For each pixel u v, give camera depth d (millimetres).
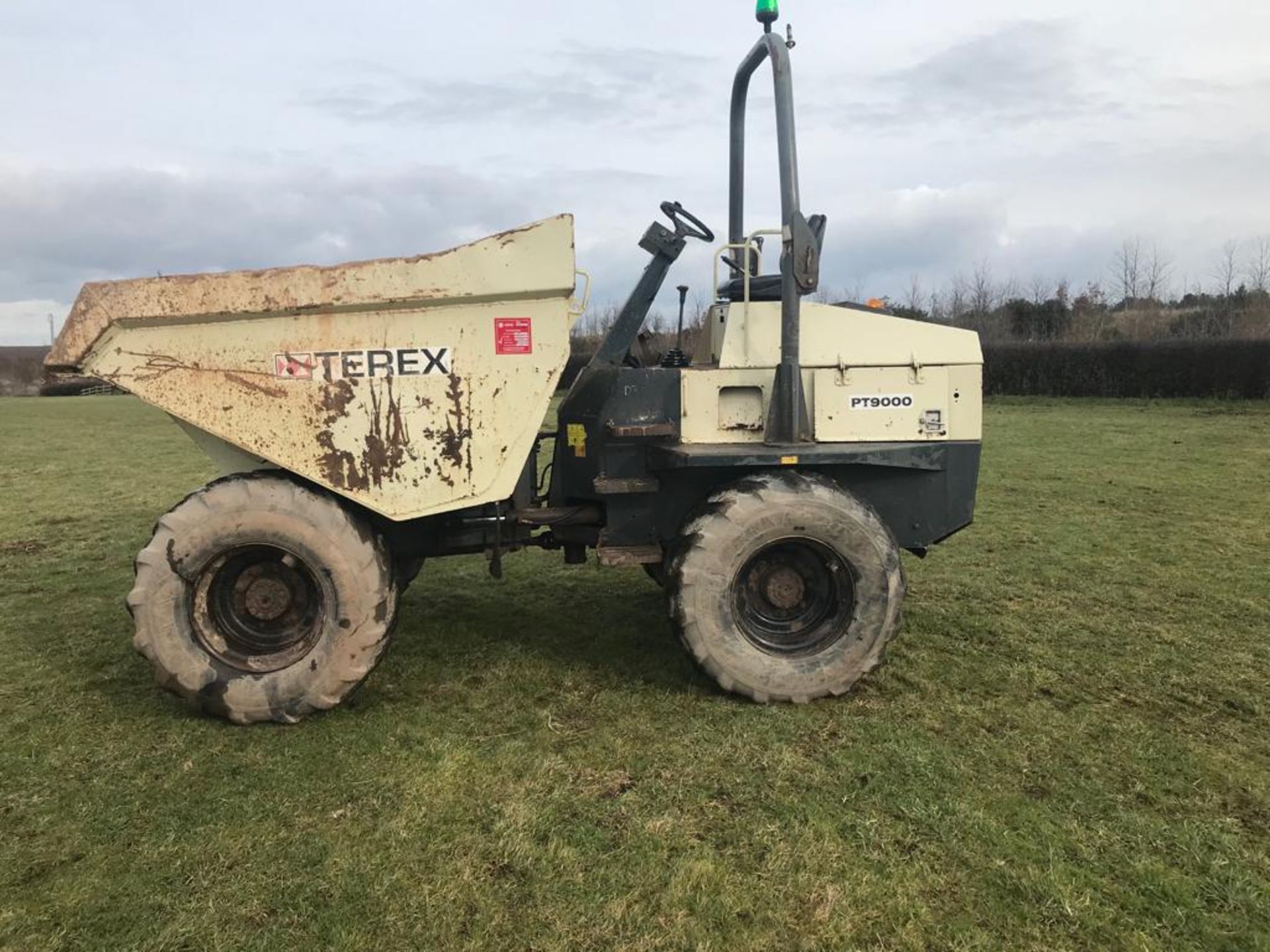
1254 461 10844
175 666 3279
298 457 3344
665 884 2352
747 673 3496
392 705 3529
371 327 3326
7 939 2145
